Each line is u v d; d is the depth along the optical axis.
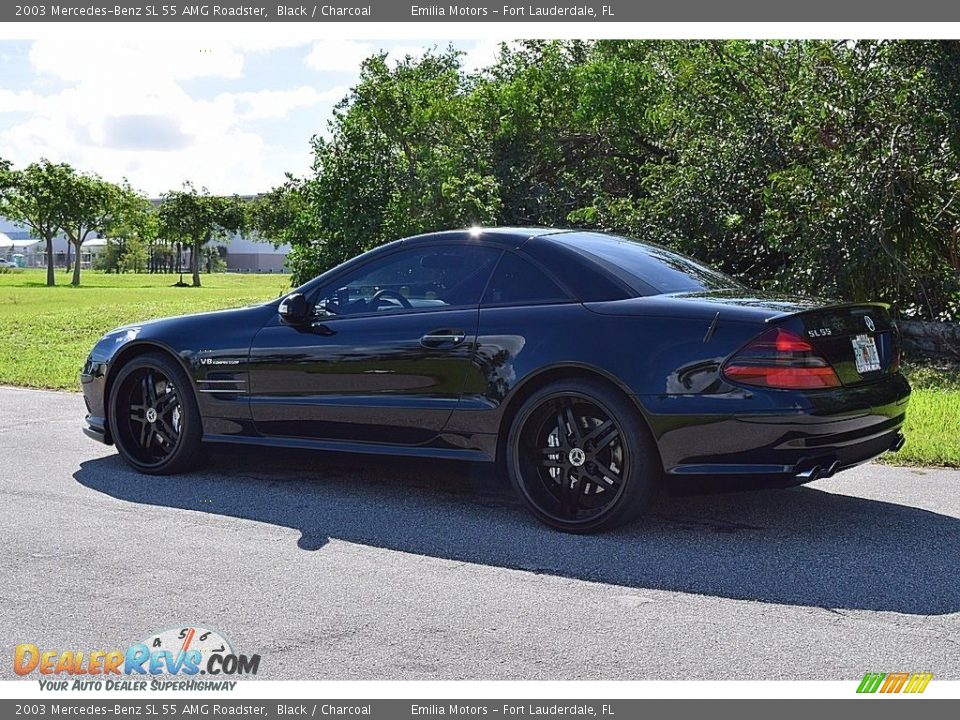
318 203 18.94
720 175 13.50
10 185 55.72
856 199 11.16
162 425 5.90
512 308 4.84
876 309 4.75
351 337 5.23
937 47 11.72
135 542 4.47
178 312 21.94
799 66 13.41
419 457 5.05
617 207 14.71
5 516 4.93
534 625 3.46
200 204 64.81
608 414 4.47
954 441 6.43
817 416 4.18
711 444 4.29
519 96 17.97
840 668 3.10
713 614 3.55
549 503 4.71
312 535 4.59
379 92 18.55
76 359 13.04
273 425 5.51
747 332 4.27
